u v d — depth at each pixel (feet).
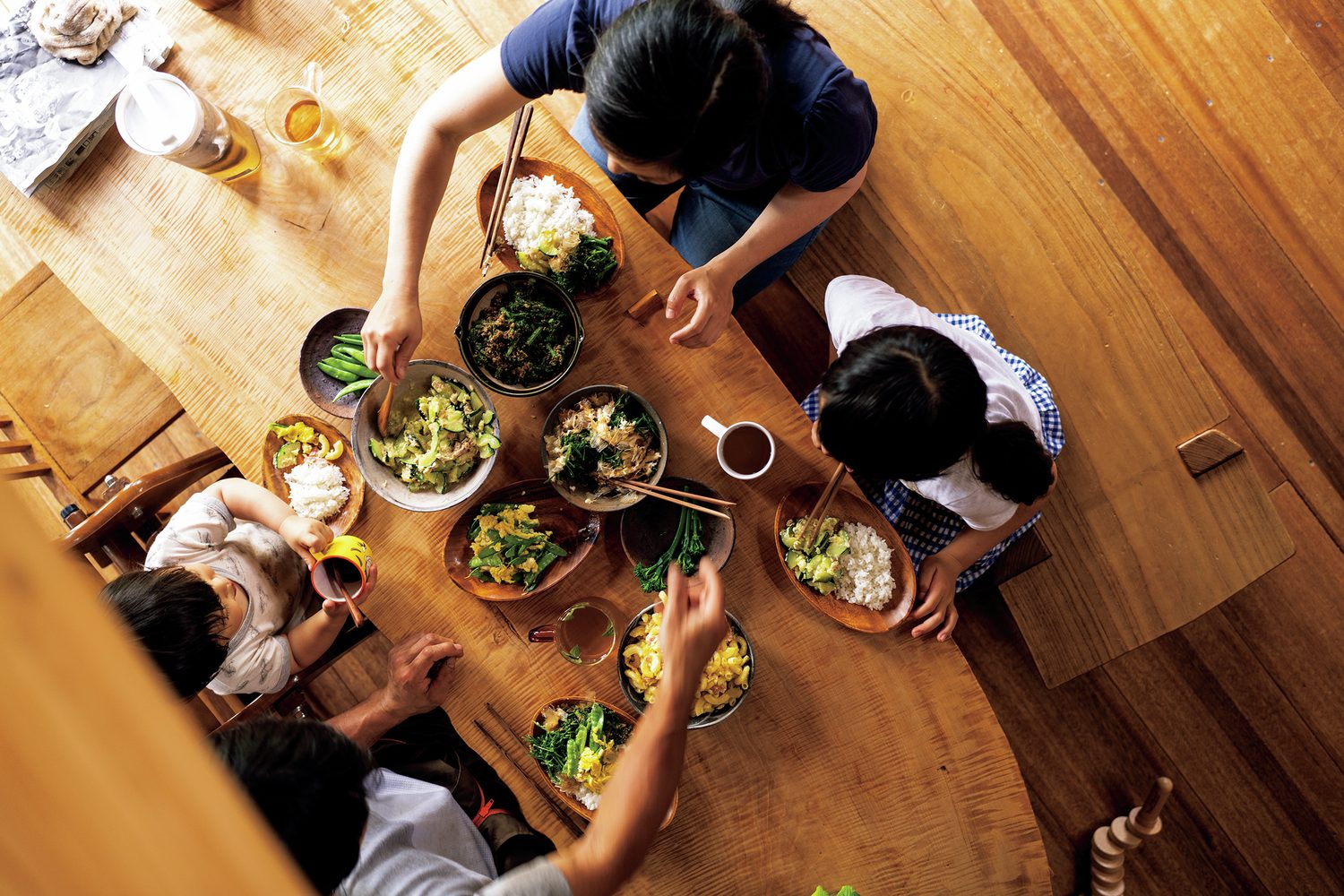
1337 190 8.39
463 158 5.60
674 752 3.71
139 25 5.55
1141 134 8.48
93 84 5.50
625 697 5.55
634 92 3.73
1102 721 8.62
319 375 5.58
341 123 5.58
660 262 5.61
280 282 5.61
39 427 7.40
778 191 6.13
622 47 3.74
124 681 1.07
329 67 5.58
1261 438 8.61
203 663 5.21
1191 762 8.57
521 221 5.37
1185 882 8.58
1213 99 8.43
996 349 6.51
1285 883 8.49
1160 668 8.61
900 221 6.70
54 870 1.01
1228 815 8.55
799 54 4.69
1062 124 8.55
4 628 0.90
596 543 5.69
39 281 7.39
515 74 4.92
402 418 5.53
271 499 5.65
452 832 5.50
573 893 3.49
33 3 5.44
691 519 5.50
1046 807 8.61
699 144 3.98
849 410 4.59
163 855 1.11
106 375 7.45
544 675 5.61
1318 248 8.44
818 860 5.56
